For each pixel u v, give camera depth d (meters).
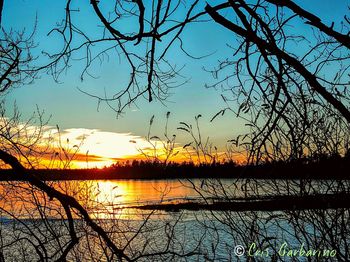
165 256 4.19
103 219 4.15
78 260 3.96
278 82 2.11
